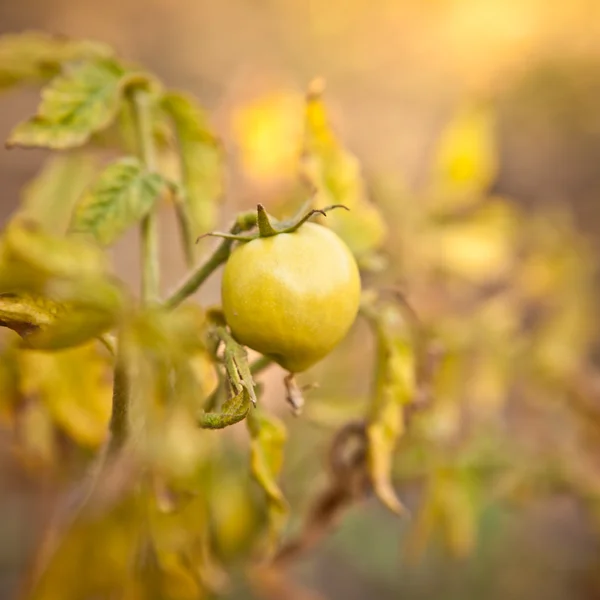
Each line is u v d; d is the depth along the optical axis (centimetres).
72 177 77
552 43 229
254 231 59
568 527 134
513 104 221
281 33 276
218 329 58
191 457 63
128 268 137
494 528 119
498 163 212
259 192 84
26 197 77
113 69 68
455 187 87
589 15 228
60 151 75
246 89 86
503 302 93
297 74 262
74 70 68
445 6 246
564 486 87
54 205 76
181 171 70
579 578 123
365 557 118
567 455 88
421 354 72
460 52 244
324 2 268
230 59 271
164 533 67
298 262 57
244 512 79
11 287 55
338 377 87
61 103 67
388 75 257
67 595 69
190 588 69
